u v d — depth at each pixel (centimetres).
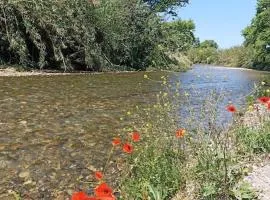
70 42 2667
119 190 623
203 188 567
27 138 902
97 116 1191
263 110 1042
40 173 703
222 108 1427
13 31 2428
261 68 6431
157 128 836
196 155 650
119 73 3038
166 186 613
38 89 1708
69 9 2689
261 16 6406
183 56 5934
